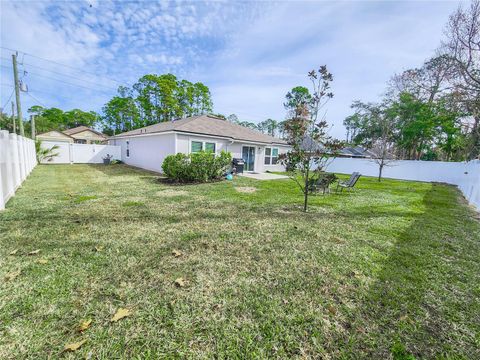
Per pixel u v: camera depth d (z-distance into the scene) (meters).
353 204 6.72
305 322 1.92
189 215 4.90
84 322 1.81
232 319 1.92
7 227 3.82
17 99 13.34
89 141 34.28
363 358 1.59
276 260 3.01
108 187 7.84
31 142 11.71
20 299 2.07
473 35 9.31
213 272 2.66
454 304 2.24
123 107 33.75
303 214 5.36
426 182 14.87
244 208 5.66
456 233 4.40
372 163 18.53
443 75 11.62
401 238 4.01
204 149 12.02
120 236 3.62
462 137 18.36
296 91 31.28
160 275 2.55
